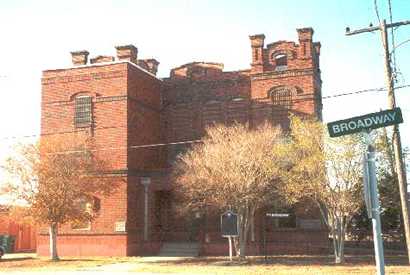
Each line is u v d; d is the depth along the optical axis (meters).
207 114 41.69
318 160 27.69
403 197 20.77
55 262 31.97
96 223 36.59
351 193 27.78
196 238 38.62
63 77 39.50
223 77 41.84
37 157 31.75
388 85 21.02
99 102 38.34
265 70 39.81
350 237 42.75
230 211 28.69
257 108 39.34
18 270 27.77
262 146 29.56
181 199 36.69
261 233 36.28
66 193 31.72
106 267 28.47
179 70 43.06
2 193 31.19
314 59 40.03
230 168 29.03
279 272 24.41
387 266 26.55
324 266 27.11
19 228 47.91
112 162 37.06
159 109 42.56
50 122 39.28
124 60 40.84
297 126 29.44
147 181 37.97
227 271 25.30
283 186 29.11
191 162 31.67
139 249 36.75
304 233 36.44
